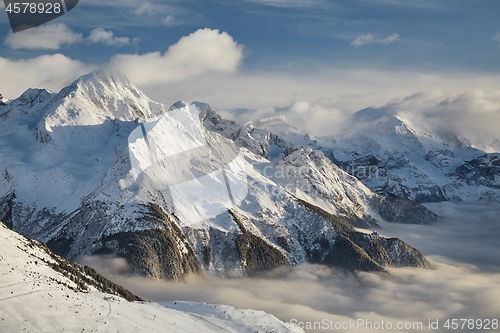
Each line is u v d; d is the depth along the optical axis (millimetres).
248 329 124750
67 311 99312
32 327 92062
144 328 104938
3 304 94062
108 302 111688
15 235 128125
